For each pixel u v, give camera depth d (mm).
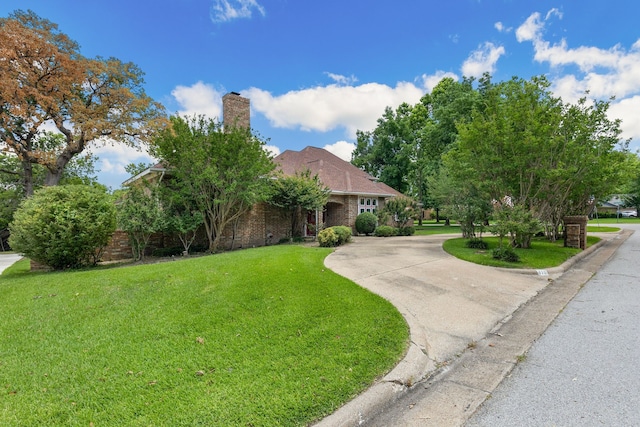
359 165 36344
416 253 10453
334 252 10445
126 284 5637
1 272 9688
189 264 7359
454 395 2889
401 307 5055
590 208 14664
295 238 15531
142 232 10719
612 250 12320
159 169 12039
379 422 2527
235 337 3756
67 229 8398
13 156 24125
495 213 9688
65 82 17875
